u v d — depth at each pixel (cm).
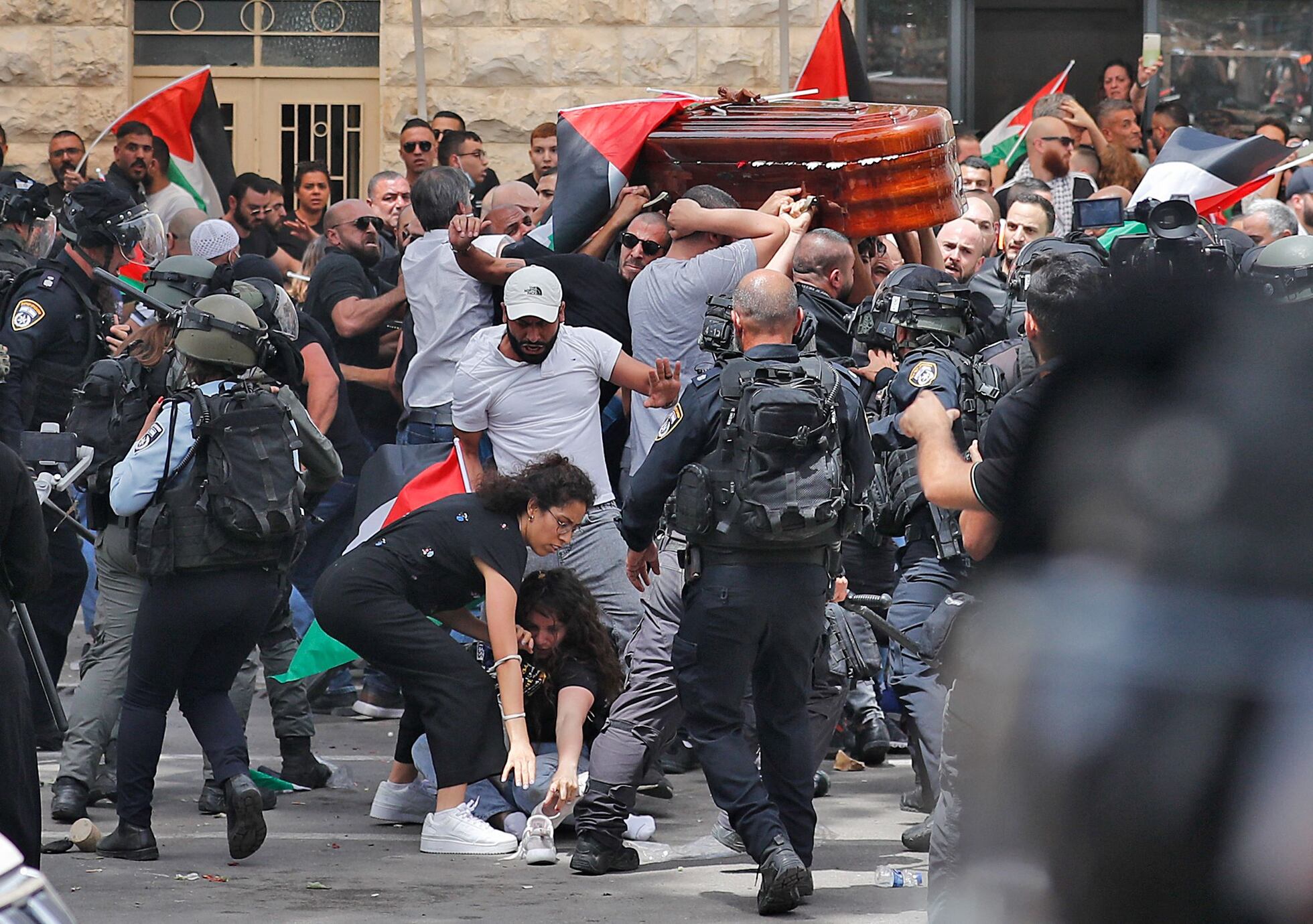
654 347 2342
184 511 1853
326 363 2808
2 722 1451
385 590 2006
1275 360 390
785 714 1775
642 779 1992
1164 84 4866
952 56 4878
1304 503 379
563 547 2097
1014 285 1997
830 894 1831
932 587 1873
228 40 4847
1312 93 4831
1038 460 410
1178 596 385
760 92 4666
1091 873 386
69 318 2536
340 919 1706
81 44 4728
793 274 2384
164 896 1795
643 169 2620
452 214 2670
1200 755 375
